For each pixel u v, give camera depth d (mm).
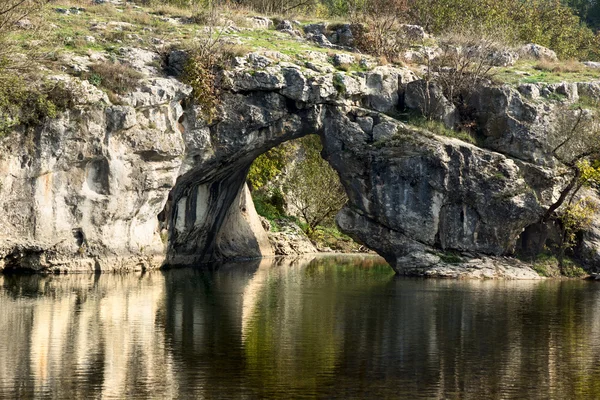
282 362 26766
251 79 51000
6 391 23234
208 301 38812
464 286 46469
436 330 32375
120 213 48344
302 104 51688
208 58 51125
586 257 52594
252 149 52500
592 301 40500
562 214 52375
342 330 32031
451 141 51562
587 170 50906
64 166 46156
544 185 52344
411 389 24062
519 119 52969
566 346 29750
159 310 35688
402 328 32656
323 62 53688
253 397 23062
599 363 27391
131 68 49594
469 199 51344
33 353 27312
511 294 43031
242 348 28609
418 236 51688
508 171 51344
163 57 51906
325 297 41125
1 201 44625
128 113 47094
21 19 48125
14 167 44781
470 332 32062
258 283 46969
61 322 32281
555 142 52594
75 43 50594
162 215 52969
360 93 52969
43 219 45812
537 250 52750
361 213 52375
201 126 50781
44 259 46375
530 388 24453
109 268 48656
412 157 51281
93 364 26109
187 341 29531
